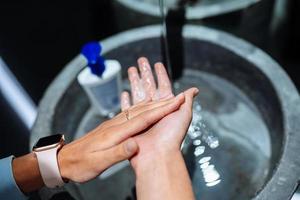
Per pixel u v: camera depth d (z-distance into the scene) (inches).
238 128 22.3
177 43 23.9
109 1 31.6
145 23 26.8
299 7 31.9
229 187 20.0
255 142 21.7
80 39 37.4
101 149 15.7
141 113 16.5
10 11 35.1
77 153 16.2
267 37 30.0
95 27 38.2
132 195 20.5
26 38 35.4
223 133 22.1
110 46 23.3
